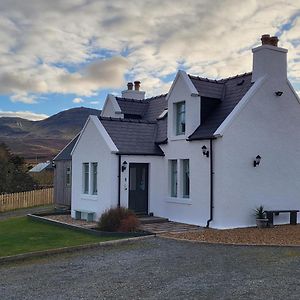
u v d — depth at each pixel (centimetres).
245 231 1590
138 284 870
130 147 1948
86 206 2066
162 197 2006
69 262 1123
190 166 1842
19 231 1738
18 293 829
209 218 1723
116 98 2505
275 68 1853
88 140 2069
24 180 3888
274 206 1819
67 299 775
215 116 1842
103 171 1925
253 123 1770
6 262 1153
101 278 932
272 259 1092
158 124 2147
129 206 1947
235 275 924
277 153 1841
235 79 1989
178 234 1529
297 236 1462
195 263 1062
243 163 1733
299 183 1912
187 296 771
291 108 1900
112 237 1508
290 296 757
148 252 1227
